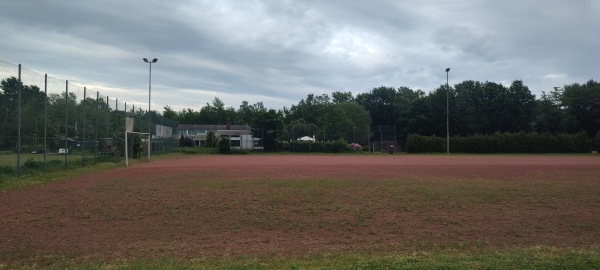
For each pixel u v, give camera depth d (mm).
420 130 92875
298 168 26906
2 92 18547
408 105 105938
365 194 13648
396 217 10000
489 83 93000
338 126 73812
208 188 15023
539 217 10023
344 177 19844
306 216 10070
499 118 90250
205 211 10602
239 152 63531
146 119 43812
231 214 10250
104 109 31281
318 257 6578
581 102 79625
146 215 10055
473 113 90875
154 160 38750
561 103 85062
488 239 7969
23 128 19828
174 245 7391
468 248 7293
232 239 7871
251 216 10031
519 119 90250
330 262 6141
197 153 61906
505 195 13477
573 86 83438
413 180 18328
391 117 123125
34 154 21062
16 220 9406
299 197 12922
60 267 6039
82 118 26391
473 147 67500
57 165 23125
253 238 7965
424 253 6848
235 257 6605
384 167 28188
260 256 6684
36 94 20703
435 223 9367
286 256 6684
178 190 14445
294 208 11078
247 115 142500
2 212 10328
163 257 6590
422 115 91375
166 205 11383
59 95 23406
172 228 8750
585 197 13086
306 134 73000
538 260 6188
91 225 8977
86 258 6547
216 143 69938
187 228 8766
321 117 111500
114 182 17109
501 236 8219
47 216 9867
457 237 8117
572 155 58438
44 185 16000
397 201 12266
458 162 36094
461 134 90375
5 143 19047
